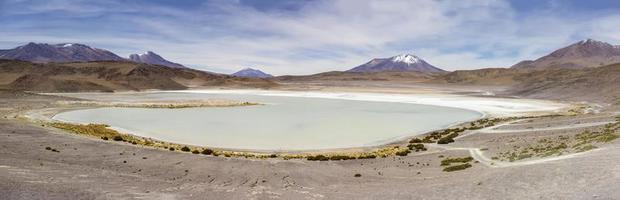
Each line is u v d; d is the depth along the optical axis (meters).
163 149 42.09
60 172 26.72
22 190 21.08
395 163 38.28
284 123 80.75
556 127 54.38
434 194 21.39
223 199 22.55
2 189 20.86
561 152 31.97
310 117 92.06
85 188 22.81
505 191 20.17
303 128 73.75
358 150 50.88
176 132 67.06
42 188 21.84
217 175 29.42
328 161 39.56
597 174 20.02
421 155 43.31
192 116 91.69
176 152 37.69
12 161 28.94
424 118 90.25
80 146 37.97
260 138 62.09
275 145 55.91
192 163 32.84
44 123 62.81
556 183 19.92
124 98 152.25
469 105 126.12
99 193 22.03
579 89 154.12
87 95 170.50
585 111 100.12
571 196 17.84
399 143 56.44
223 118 88.69
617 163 21.45
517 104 127.75
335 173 31.39
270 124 79.06
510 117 87.62
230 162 33.53
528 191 19.58
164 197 22.36
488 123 73.38
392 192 22.95
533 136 48.50
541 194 18.80
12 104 104.06
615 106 105.75
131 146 39.78
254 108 115.56
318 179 29.11
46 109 98.25
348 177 30.27
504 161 33.50
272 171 30.80
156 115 92.62
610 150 26.92
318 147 54.31
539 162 27.06
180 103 125.44
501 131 56.94
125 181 25.91
